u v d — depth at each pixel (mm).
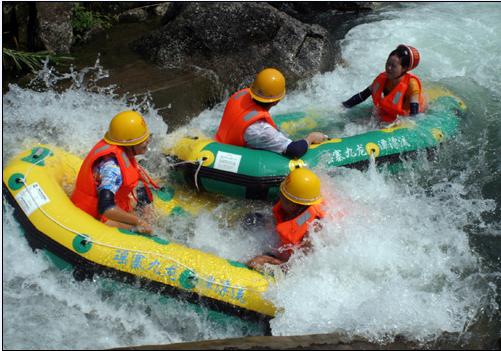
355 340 3902
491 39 9031
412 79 6328
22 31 8312
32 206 4770
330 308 4273
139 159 5965
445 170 6207
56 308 4457
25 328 4250
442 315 4316
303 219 4492
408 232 5164
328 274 4508
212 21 8094
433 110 6594
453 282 4738
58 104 6910
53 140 6262
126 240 4477
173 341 4316
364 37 9328
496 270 4941
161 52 8109
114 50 8492
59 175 5258
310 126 6723
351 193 5418
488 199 5824
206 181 5598
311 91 7855
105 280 4402
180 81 7543
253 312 4215
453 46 8844
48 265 4656
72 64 8031
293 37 8188
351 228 4809
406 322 4145
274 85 5496
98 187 4715
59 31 8250
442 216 5523
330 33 9648
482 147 6492
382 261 4742
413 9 10547
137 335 4324
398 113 6375
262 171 5449
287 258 4625
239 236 5203
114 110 6895
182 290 4273
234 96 5785
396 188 5902
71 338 4215
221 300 4227
